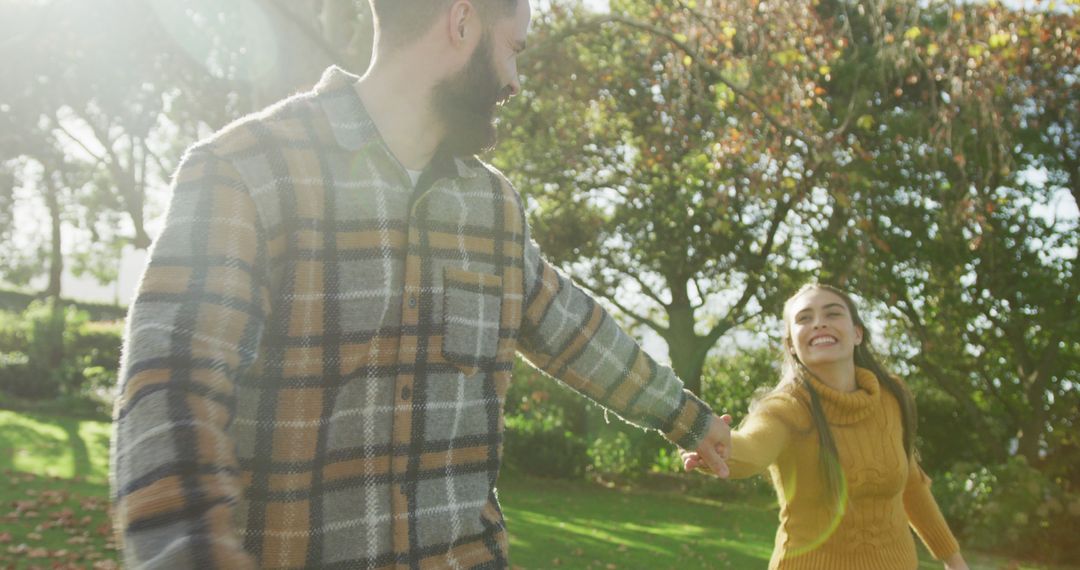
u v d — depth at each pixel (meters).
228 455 1.09
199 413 1.09
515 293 1.65
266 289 1.31
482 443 1.56
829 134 10.68
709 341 21.28
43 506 9.10
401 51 1.50
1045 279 14.60
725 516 14.51
